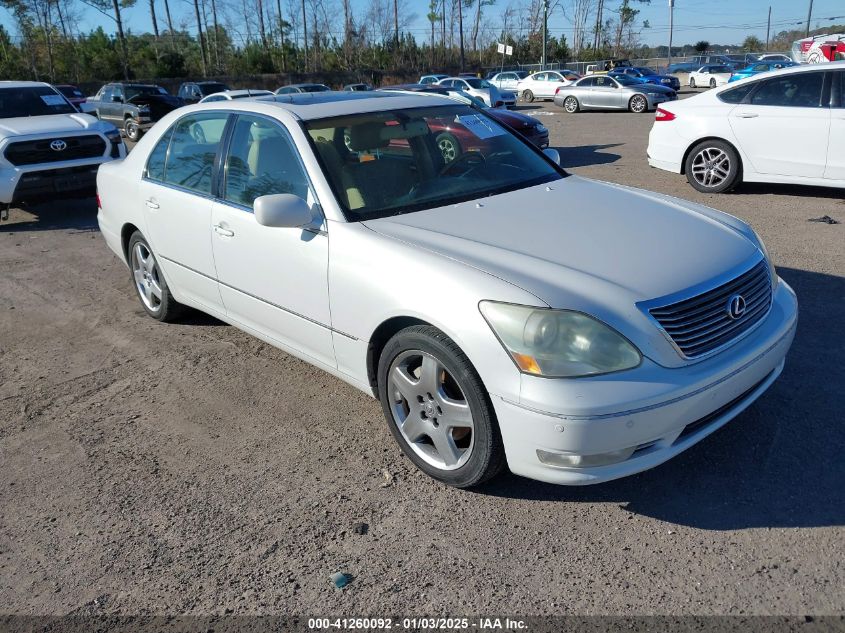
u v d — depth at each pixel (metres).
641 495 3.12
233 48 58.56
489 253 3.07
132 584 2.77
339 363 3.65
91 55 47.31
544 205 3.64
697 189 9.23
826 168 8.04
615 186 4.17
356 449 3.61
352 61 58.00
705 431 2.96
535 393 2.67
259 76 48.81
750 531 2.86
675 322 2.78
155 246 4.97
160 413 4.10
